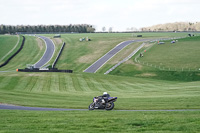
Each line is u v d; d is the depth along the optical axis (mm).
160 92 49219
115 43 191375
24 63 150625
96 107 25469
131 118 18266
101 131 14555
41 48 189125
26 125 16422
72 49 180500
